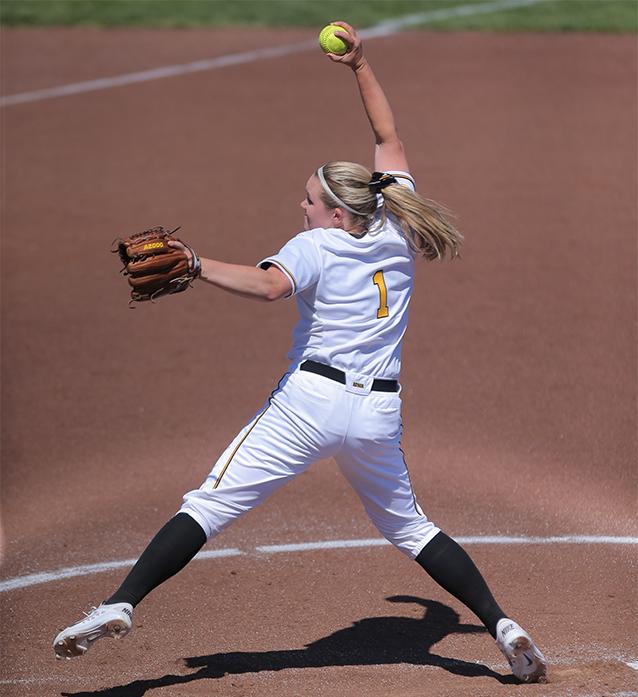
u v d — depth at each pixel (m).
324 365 15.95
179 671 17.14
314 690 16.08
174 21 75.50
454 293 37.09
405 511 16.70
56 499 24.42
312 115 56.78
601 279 38.06
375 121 18.17
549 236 41.94
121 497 24.55
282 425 15.97
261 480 16.05
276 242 41.12
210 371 31.73
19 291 37.84
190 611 19.55
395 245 16.19
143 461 26.38
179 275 14.84
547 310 35.59
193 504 16.05
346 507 24.23
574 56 66.69
